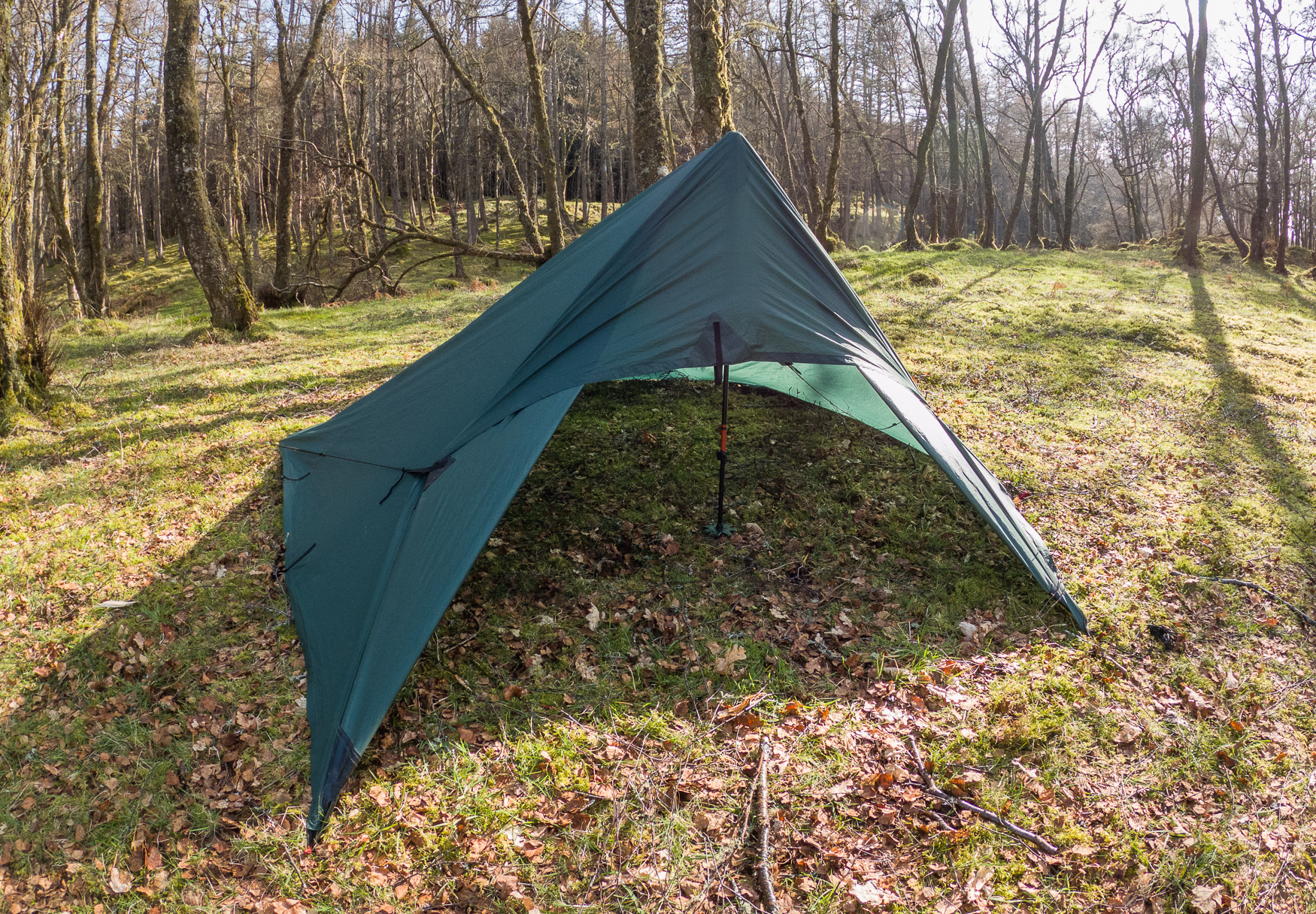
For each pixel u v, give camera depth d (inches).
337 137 1428.4
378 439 224.1
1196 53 701.3
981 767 146.0
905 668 171.8
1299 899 122.4
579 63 1594.5
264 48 1395.2
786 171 1146.0
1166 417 313.9
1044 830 133.9
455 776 144.6
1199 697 163.9
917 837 132.3
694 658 175.0
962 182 1446.9
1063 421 307.6
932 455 178.4
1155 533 226.2
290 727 158.1
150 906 123.6
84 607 194.2
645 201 220.4
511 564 204.7
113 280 1421.0
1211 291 576.1
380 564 169.9
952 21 866.1
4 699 166.1
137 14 1138.7
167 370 401.4
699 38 383.9
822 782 142.8
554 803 139.7
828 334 191.6
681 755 149.9
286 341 478.3
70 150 1085.1
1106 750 150.5
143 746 154.3
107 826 138.0
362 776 145.2
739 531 223.0
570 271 213.2
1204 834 132.7
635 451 263.4
